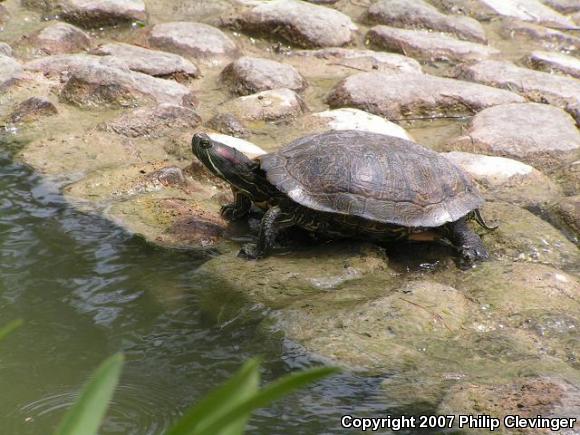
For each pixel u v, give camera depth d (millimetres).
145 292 5633
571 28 13133
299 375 1174
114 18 11719
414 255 6266
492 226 6652
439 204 5965
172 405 4379
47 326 5168
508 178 7668
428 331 5086
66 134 8430
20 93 9406
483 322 5277
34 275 5809
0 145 8219
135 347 4965
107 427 4152
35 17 11680
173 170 7484
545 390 4324
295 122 9117
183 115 8836
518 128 8844
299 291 5621
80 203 7004
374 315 5195
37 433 4105
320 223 5965
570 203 7082
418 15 12516
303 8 12039
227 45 11250
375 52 11492
